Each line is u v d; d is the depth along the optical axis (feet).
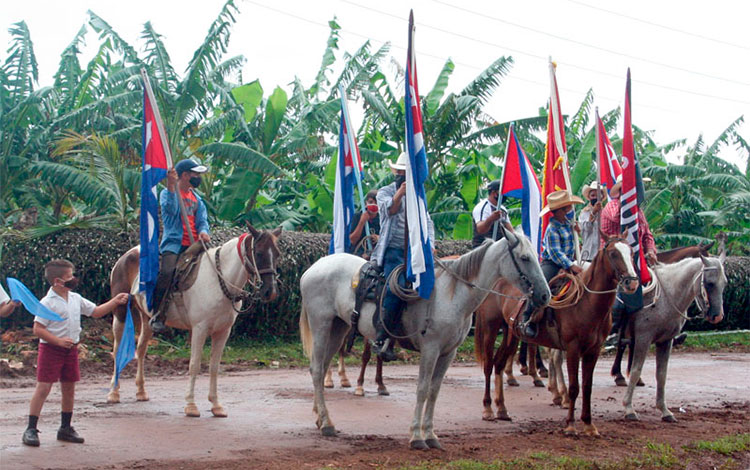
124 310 32.17
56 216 58.44
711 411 33.35
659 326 30.91
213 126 57.41
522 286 23.98
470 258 24.49
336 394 34.96
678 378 45.24
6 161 55.11
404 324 24.85
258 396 33.55
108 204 51.47
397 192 25.54
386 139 71.82
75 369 22.91
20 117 55.11
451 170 72.18
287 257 51.42
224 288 28.43
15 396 31.35
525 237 24.22
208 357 45.50
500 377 30.37
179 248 30.58
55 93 61.77
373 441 25.11
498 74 63.10
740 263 71.92
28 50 58.03
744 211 76.43
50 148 57.93
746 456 25.13
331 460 22.11
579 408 33.50
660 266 32.30
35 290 46.09
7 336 43.60
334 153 62.08
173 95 56.54
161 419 27.17
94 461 20.92
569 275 28.45
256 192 58.75
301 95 73.77
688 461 23.82
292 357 47.78
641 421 30.53
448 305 24.26
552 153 37.29
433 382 24.93
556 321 28.09
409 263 24.23
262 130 63.05
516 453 24.02
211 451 22.66
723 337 68.23
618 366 41.45
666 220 80.74
